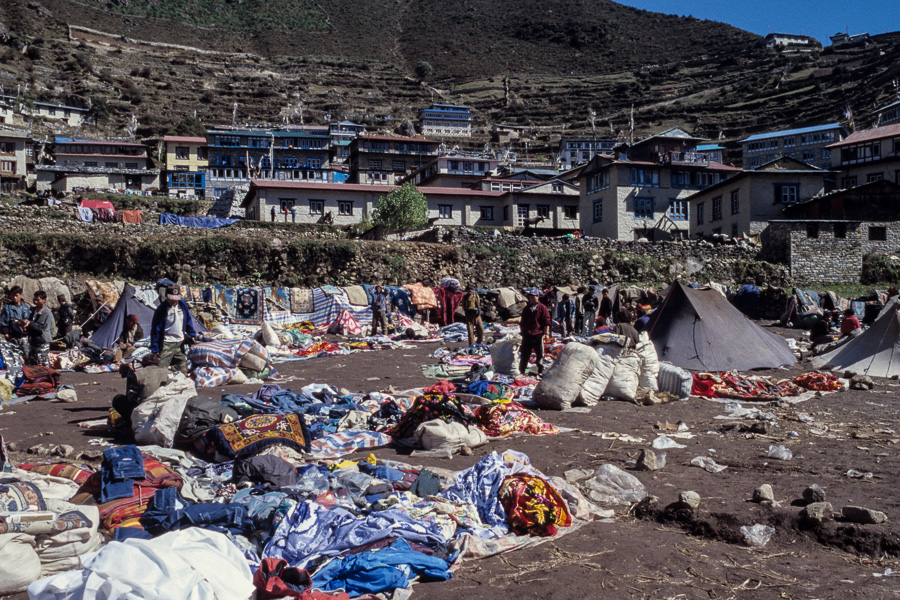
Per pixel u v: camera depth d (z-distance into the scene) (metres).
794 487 6.57
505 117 126.69
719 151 82.56
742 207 43.69
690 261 37.00
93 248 26.98
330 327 24.28
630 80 144.38
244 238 29.39
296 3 197.75
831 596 4.50
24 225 29.41
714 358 15.15
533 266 34.16
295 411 9.44
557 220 51.47
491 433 8.98
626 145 52.16
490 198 50.78
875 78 100.69
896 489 6.43
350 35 183.62
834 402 11.51
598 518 6.06
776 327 27.36
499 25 191.50
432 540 5.24
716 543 5.52
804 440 8.72
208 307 23.30
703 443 8.60
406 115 123.06
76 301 22.30
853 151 53.75
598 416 10.39
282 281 29.20
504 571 4.94
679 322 15.75
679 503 5.99
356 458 7.86
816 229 38.72
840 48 136.50
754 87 121.44
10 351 12.95
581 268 34.81
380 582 4.55
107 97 107.06
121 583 3.95
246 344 13.86
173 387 8.56
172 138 73.69
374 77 145.50
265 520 5.25
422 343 22.14
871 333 15.37
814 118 98.81
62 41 128.38
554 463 7.62
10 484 5.16
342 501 5.80
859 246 38.31
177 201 56.09
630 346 12.06
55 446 8.03
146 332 19.39
